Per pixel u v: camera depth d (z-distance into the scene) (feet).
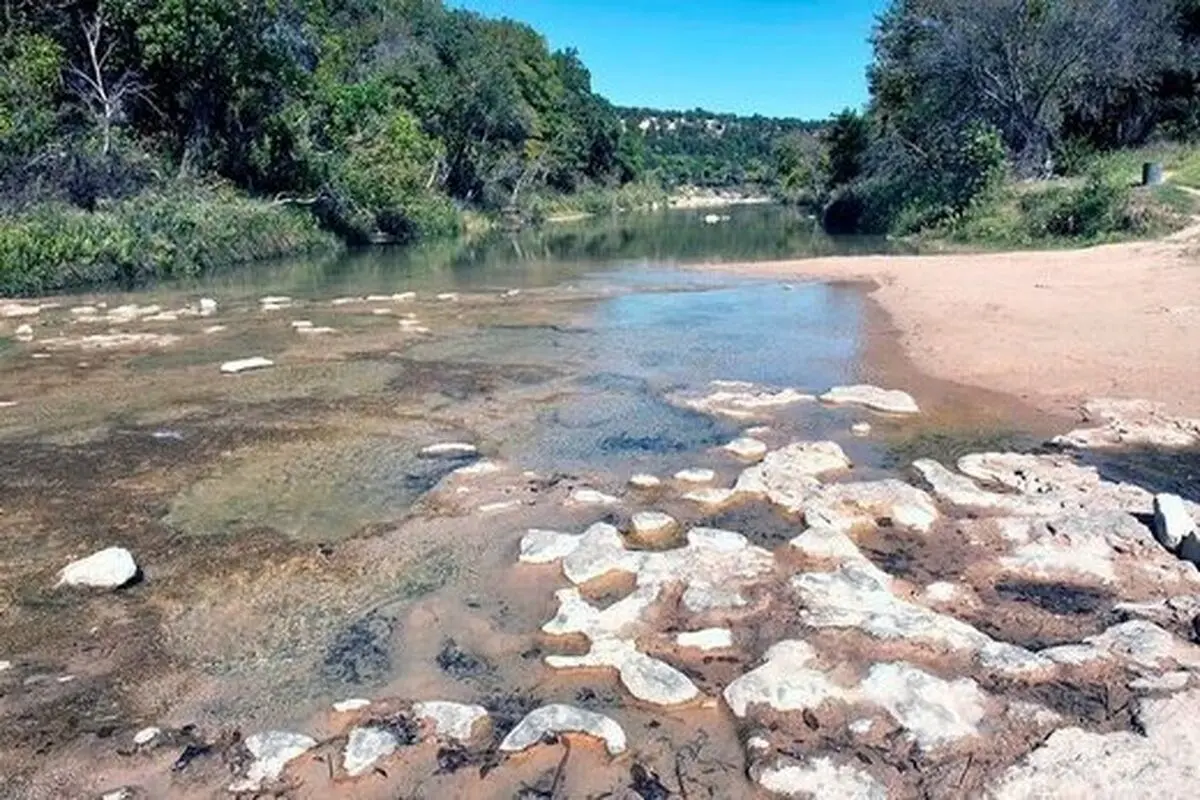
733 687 16.75
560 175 255.29
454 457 29.71
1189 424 31.27
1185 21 131.34
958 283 62.75
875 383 38.40
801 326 52.26
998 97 126.31
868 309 56.80
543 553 22.33
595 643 18.51
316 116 121.60
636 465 28.91
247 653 18.48
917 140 134.51
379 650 18.56
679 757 15.23
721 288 69.77
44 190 81.76
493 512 25.21
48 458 30.01
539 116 239.09
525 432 32.40
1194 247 66.95
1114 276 58.59
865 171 160.25
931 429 32.14
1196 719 15.37
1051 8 120.88
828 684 16.72
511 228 176.65
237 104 110.32
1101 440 30.22
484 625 19.42
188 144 106.32
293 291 71.61
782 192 291.99
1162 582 20.70
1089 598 20.22
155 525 24.49
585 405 35.83
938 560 22.08
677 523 24.25
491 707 16.66
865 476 27.71
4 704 16.83
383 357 45.16
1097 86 127.24
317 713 16.57
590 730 15.66
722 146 494.59
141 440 31.86
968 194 111.96
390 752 15.31
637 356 44.98
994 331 45.93
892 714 15.94
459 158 191.72
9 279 68.80
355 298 66.95
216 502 26.05
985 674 17.11
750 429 32.37
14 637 19.01
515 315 58.13
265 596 20.66
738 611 19.49
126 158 90.89
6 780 14.88
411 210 134.72
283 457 29.84
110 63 100.17
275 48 110.01
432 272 86.58
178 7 95.86
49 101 89.92
